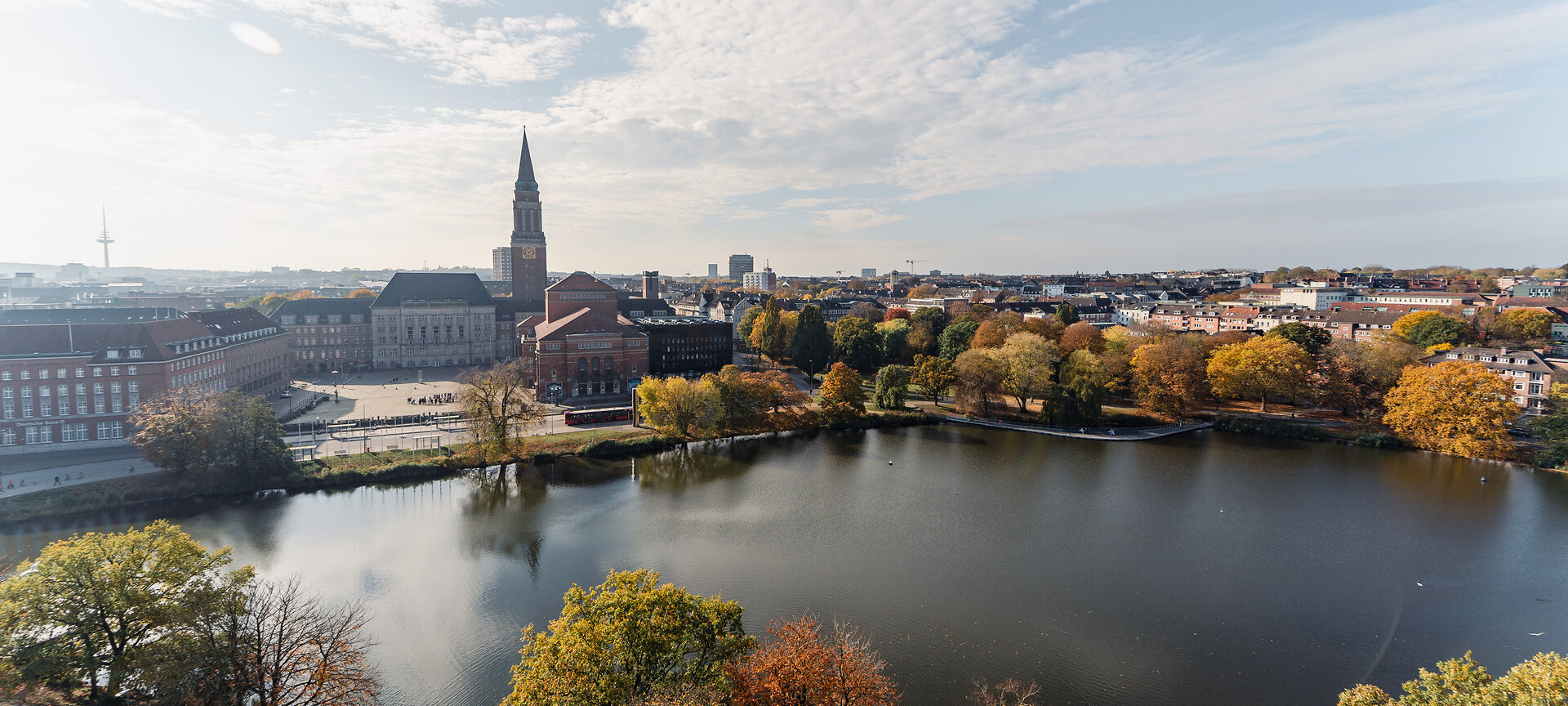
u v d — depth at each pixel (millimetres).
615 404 152125
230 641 40094
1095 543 76375
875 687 39562
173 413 88875
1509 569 70000
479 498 90000
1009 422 136000
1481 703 34219
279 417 129125
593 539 76438
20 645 40188
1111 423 134000
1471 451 104750
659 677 38094
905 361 191875
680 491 93625
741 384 126188
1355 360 131250
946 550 74188
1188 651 55375
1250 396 141250
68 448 105750
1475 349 131625
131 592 42625
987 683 50469
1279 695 50219
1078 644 56094
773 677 36688
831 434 128375
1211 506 88125
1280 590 65625
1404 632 58656
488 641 55750
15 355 102750
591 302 191500
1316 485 96125
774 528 80250
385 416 132750
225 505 85188
